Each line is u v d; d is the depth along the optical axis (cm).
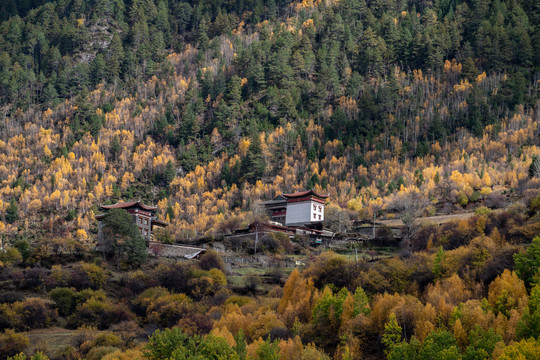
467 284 13312
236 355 10950
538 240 13025
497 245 14850
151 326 14775
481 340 10575
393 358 10850
